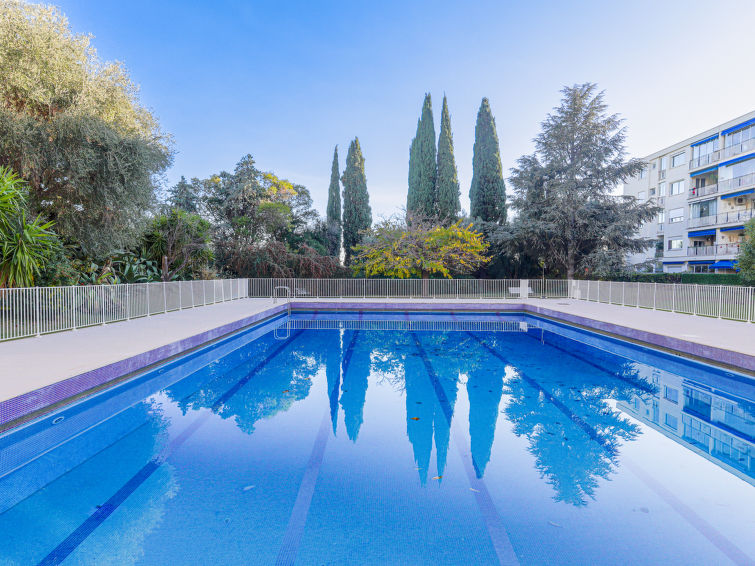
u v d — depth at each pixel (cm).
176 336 762
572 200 2017
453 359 822
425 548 239
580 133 2092
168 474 335
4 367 508
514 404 539
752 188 2294
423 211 2469
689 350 738
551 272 2405
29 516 271
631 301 1434
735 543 244
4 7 831
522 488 315
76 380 490
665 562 226
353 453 381
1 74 803
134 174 998
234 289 1777
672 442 414
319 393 588
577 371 721
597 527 261
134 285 1048
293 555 231
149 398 559
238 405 530
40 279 921
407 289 1958
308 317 1559
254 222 2372
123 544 240
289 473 338
